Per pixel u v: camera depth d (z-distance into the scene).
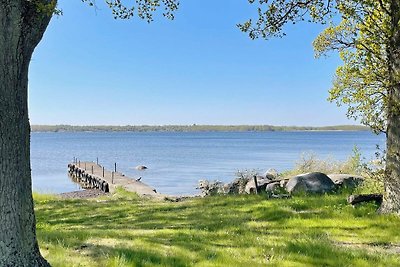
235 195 18.55
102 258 7.30
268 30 12.02
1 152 5.75
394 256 7.97
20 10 5.82
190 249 8.36
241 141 166.38
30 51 6.07
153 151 98.88
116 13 8.41
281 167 51.56
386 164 11.86
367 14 11.90
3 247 5.77
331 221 11.44
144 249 8.04
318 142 146.62
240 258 7.66
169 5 8.73
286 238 9.50
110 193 29.39
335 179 17.70
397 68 11.30
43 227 12.87
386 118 12.30
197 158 73.12
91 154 91.25
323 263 7.44
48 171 58.31
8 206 5.80
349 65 12.71
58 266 6.69
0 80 5.75
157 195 23.28
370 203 12.87
